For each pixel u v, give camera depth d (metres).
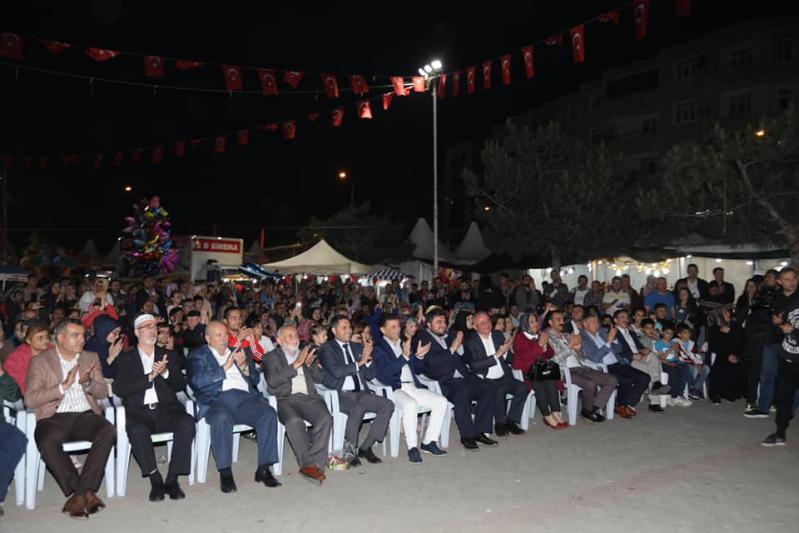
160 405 6.69
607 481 6.62
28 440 5.97
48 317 10.97
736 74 33.62
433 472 6.99
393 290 19.27
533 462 7.36
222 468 6.42
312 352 7.34
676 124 36.06
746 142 16.44
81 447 5.96
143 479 6.80
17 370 6.77
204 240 22.59
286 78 12.38
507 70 12.61
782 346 8.05
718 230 19.09
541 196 22.73
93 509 5.73
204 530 5.36
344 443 7.44
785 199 17.36
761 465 7.19
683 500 6.04
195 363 6.80
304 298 17.33
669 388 10.45
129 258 22.84
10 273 19.16
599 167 22.09
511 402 8.83
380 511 5.77
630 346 10.69
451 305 16.91
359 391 7.66
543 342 9.21
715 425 9.29
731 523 5.48
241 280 24.55
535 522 5.50
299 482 6.66
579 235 21.81
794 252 17.17
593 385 9.38
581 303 15.73
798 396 9.48
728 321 11.25
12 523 5.56
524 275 17.09
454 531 5.31
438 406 7.77
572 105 42.16
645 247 21.38
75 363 6.39
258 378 7.46
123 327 10.65
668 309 13.42
